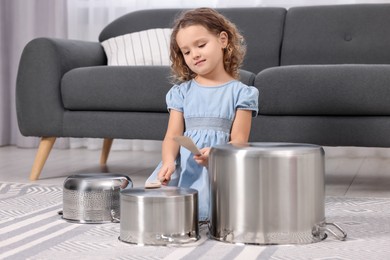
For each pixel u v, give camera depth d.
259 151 1.51
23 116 2.79
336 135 2.37
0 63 4.25
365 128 2.34
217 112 1.86
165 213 1.52
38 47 2.75
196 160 1.70
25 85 2.77
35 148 4.17
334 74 2.34
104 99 2.65
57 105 2.74
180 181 1.82
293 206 1.52
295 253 1.44
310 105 2.38
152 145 4.04
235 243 1.54
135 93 2.60
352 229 1.71
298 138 2.41
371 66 2.34
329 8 3.21
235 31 1.92
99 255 1.44
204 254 1.44
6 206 2.07
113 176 1.87
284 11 3.28
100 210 1.80
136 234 1.54
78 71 2.71
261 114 2.46
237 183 1.53
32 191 2.38
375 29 3.11
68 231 1.69
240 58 1.95
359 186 2.62
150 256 1.43
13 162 3.43
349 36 3.14
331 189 2.54
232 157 1.53
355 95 2.32
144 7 4.02
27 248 1.50
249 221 1.52
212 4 3.89
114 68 2.65
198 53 1.82
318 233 1.57
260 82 2.43
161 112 2.61
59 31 4.13
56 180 2.77
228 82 1.89
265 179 1.51
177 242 1.52
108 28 3.40
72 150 4.09
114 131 2.66
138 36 3.19
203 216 1.79
